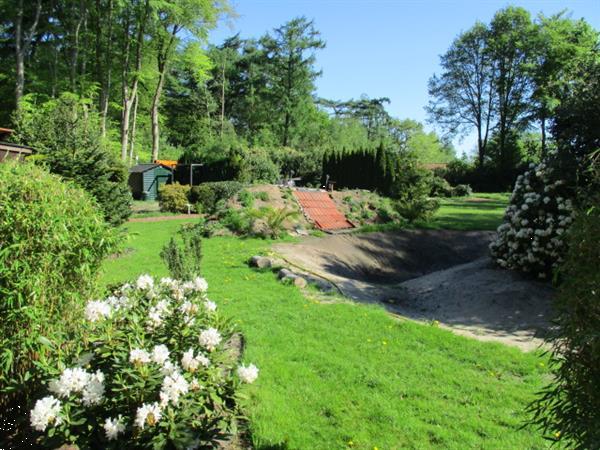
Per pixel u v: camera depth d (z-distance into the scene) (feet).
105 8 100.83
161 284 12.54
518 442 11.45
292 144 157.99
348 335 19.08
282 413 12.37
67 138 41.47
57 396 8.39
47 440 8.07
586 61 33.55
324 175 111.34
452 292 32.12
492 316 26.43
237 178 94.38
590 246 6.77
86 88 97.30
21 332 10.08
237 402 9.66
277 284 26.96
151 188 97.86
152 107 111.34
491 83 157.28
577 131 30.89
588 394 6.86
